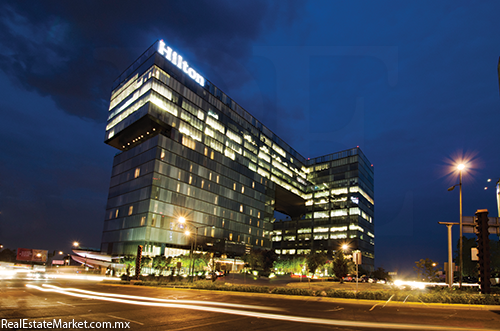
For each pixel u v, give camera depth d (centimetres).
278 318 1381
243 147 10219
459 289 2392
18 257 10500
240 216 9550
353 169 12325
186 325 1189
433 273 2658
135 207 7225
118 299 2005
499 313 1579
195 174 8150
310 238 12488
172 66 8038
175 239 7262
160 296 2306
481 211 2030
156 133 7856
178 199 7531
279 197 12862
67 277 5350
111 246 7612
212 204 8550
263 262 7950
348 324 1248
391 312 1605
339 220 12012
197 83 8756
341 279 4400
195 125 8425
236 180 9638
